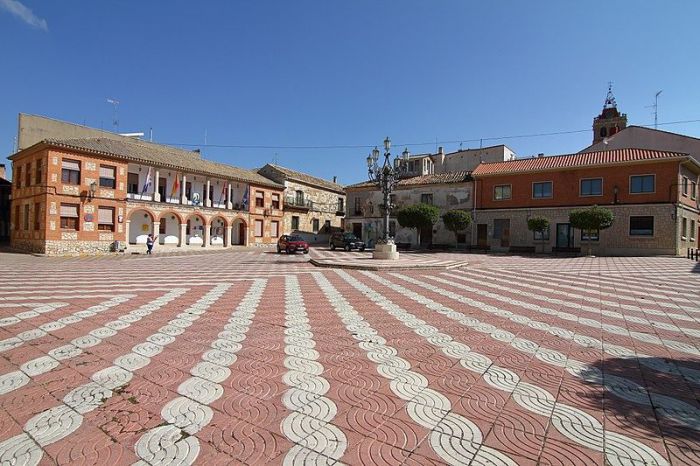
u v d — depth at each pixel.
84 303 7.96
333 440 2.80
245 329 5.91
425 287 10.62
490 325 6.23
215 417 3.13
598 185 27.58
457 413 3.22
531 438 2.84
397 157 19.05
